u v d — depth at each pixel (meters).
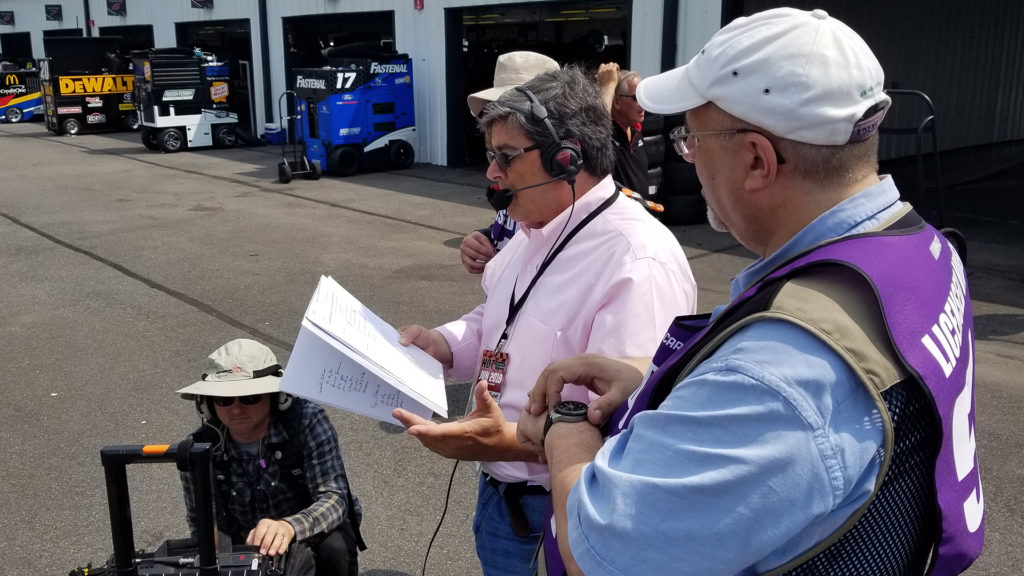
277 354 5.18
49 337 5.49
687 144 1.11
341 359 1.63
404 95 13.63
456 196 11.30
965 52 14.69
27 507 3.37
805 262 0.94
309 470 2.37
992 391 4.51
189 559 1.79
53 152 16.41
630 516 0.90
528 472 1.75
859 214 0.97
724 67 0.98
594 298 1.64
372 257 7.74
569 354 1.69
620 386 1.26
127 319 5.88
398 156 13.73
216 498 2.35
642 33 10.69
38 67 24.00
